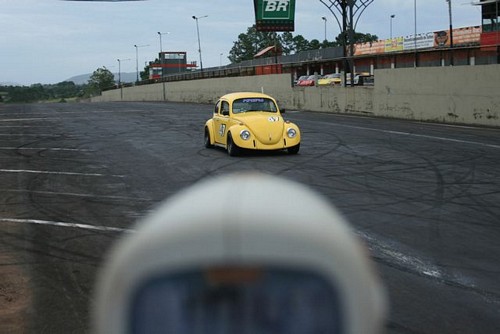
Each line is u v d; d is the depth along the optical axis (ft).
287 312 2.89
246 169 38.68
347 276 3.01
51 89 497.05
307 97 104.99
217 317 2.89
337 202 28.04
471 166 37.93
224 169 38.99
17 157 46.73
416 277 17.48
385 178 34.47
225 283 2.89
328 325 2.93
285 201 3.16
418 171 36.70
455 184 32.22
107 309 3.01
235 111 47.39
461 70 67.41
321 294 2.93
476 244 20.95
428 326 13.93
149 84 212.64
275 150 45.57
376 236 22.09
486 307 15.16
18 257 20.17
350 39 99.14
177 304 2.89
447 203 27.66
